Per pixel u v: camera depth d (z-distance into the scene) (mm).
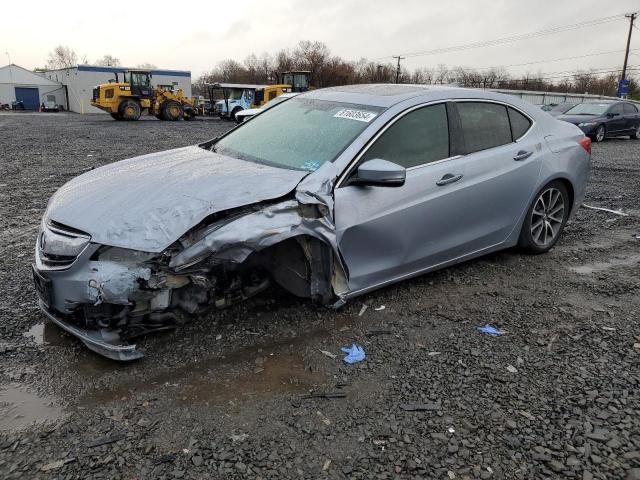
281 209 3209
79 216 3133
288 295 3967
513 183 4516
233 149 4246
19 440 2445
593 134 18672
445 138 4137
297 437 2518
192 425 2582
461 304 4035
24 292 4039
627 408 2795
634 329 3713
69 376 2965
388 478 2277
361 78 78938
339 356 3244
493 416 2699
